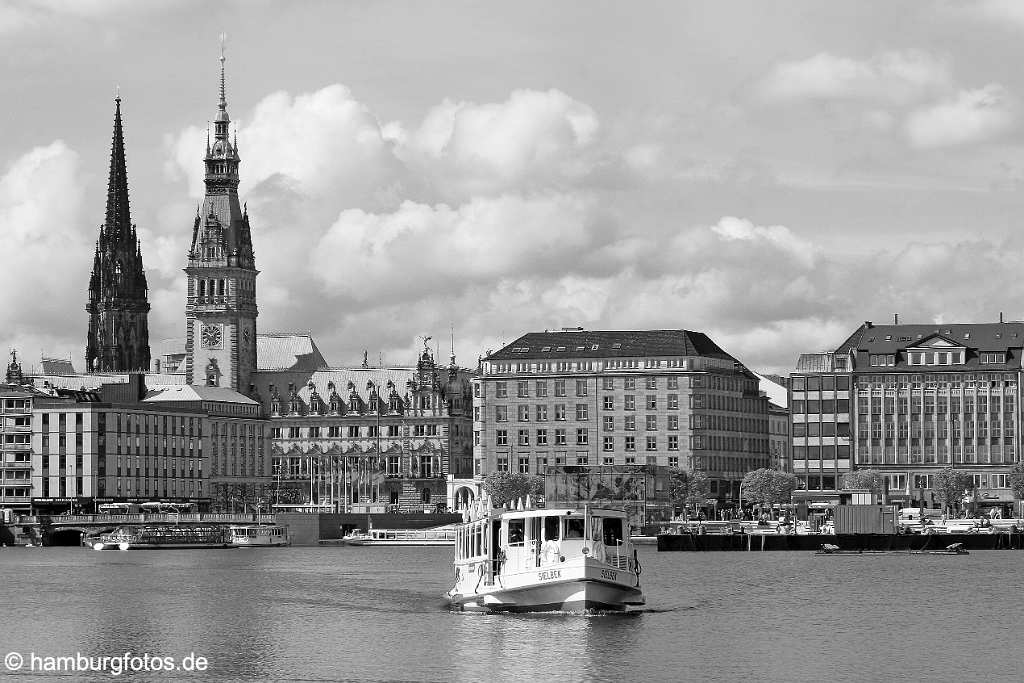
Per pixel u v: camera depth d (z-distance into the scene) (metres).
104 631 195.00
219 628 196.25
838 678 157.25
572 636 177.12
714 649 172.12
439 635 180.12
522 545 189.88
